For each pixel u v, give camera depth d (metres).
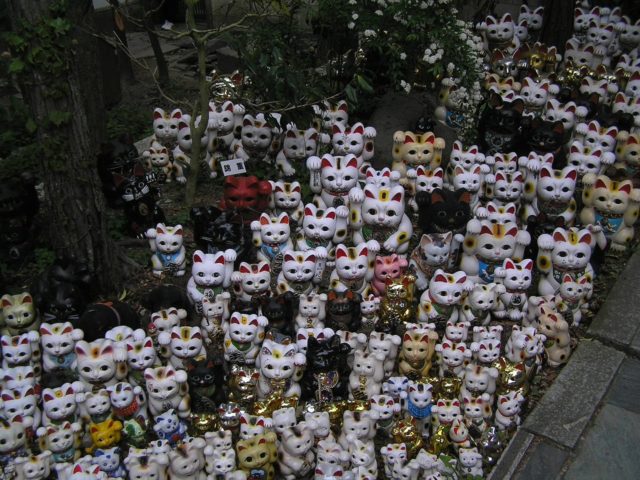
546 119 9.59
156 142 9.27
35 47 6.25
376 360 5.98
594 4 14.56
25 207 7.39
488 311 6.75
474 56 9.89
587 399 6.33
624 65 11.32
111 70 11.82
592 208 7.99
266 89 9.03
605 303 7.50
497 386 6.14
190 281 6.78
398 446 5.53
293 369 5.92
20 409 5.54
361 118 10.42
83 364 5.74
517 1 15.78
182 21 15.73
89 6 7.23
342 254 6.78
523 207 8.28
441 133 9.39
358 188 7.46
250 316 6.13
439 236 6.98
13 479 5.25
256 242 7.20
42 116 6.57
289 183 8.10
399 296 6.77
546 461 5.76
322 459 5.30
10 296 6.25
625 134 9.04
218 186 9.23
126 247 7.99
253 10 10.16
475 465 5.58
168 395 5.68
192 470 5.20
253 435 5.48
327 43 10.70
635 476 5.65
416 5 9.47
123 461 5.49
